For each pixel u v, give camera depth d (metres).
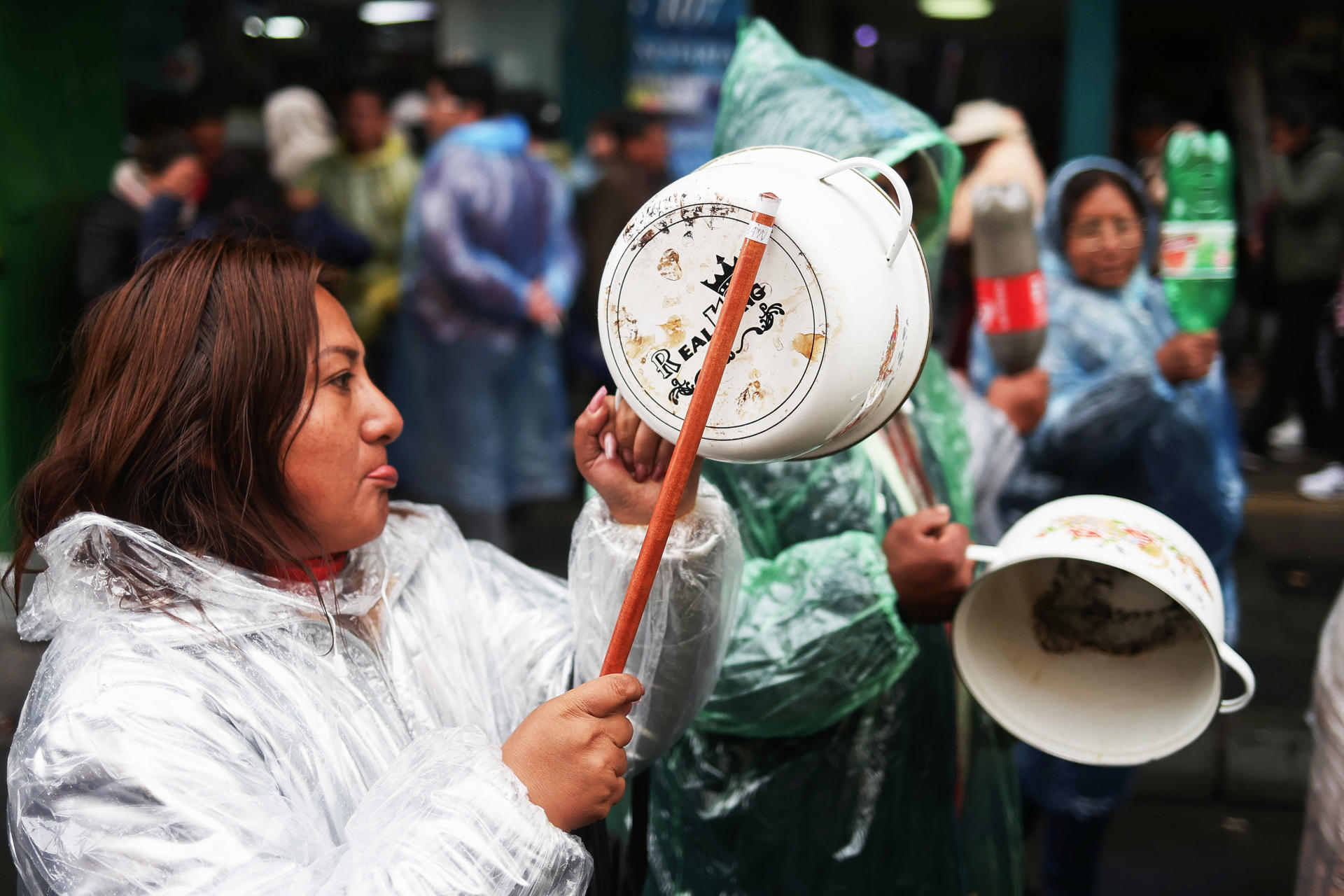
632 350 1.06
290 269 1.10
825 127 1.54
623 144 5.27
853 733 1.53
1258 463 5.93
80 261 4.18
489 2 6.78
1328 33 5.16
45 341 4.28
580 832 1.23
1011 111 3.53
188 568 1.04
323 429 1.10
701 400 0.97
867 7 5.69
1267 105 5.32
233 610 1.04
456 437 4.64
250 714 0.99
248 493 1.06
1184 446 2.45
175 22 5.82
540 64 6.86
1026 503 2.51
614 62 6.84
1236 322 5.81
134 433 1.06
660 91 6.85
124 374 1.09
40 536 1.10
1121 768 2.25
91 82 4.55
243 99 6.15
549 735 0.97
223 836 0.90
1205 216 2.38
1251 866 2.85
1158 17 5.17
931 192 1.72
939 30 5.63
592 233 5.23
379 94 5.05
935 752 1.57
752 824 1.54
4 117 4.02
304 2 6.52
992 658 1.38
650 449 1.15
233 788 0.93
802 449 1.02
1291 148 5.41
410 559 1.26
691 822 1.57
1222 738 3.14
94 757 0.91
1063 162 5.29
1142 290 2.61
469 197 4.47
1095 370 2.49
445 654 1.22
